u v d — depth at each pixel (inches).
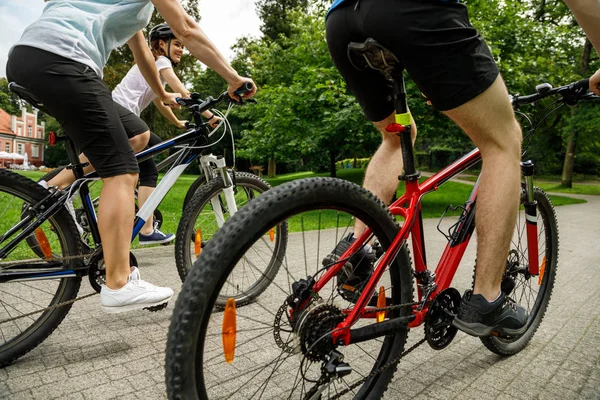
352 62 61.5
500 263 62.2
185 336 41.6
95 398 66.3
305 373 55.4
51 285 105.7
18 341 76.7
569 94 76.9
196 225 118.3
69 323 95.9
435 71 53.6
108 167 76.3
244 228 44.3
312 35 494.6
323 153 475.8
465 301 64.9
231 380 70.5
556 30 462.6
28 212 78.3
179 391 41.8
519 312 68.7
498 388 73.2
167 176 104.7
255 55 792.3
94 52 76.3
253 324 93.6
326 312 52.3
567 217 364.5
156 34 134.3
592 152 1113.4
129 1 80.3
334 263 55.4
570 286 139.2
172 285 125.0
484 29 416.5
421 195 64.9
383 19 52.7
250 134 570.9
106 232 76.8
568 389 73.4
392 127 60.9
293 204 47.5
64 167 109.0
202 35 78.0
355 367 77.0
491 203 60.4
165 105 140.3
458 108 55.3
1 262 79.5
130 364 77.6
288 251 172.2
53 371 74.6
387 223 57.5
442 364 81.7
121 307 79.4
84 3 76.8
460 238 70.7
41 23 72.9
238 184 119.0
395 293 60.7
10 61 74.1
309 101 443.5
